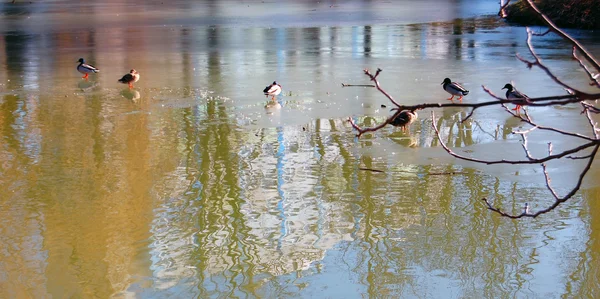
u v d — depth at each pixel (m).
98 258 9.91
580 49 3.06
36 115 18.47
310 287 9.05
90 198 12.23
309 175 13.44
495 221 11.04
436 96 20.12
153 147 15.43
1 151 15.12
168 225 11.04
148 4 62.56
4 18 48.78
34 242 10.45
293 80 23.09
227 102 19.84
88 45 33.31
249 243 10.38
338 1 63.53
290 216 11.39
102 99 20.41
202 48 31.73
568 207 11.47
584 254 9.79
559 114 17.67
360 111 18.50
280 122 17.50
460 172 13.23
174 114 18.47
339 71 24.72
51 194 12.44
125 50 31.34
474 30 38.25
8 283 9.23
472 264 9.59
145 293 8.95
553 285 8.96
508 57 27.61
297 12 51.81
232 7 57.78
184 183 13.02
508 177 13.05
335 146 15.35
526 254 9.85
